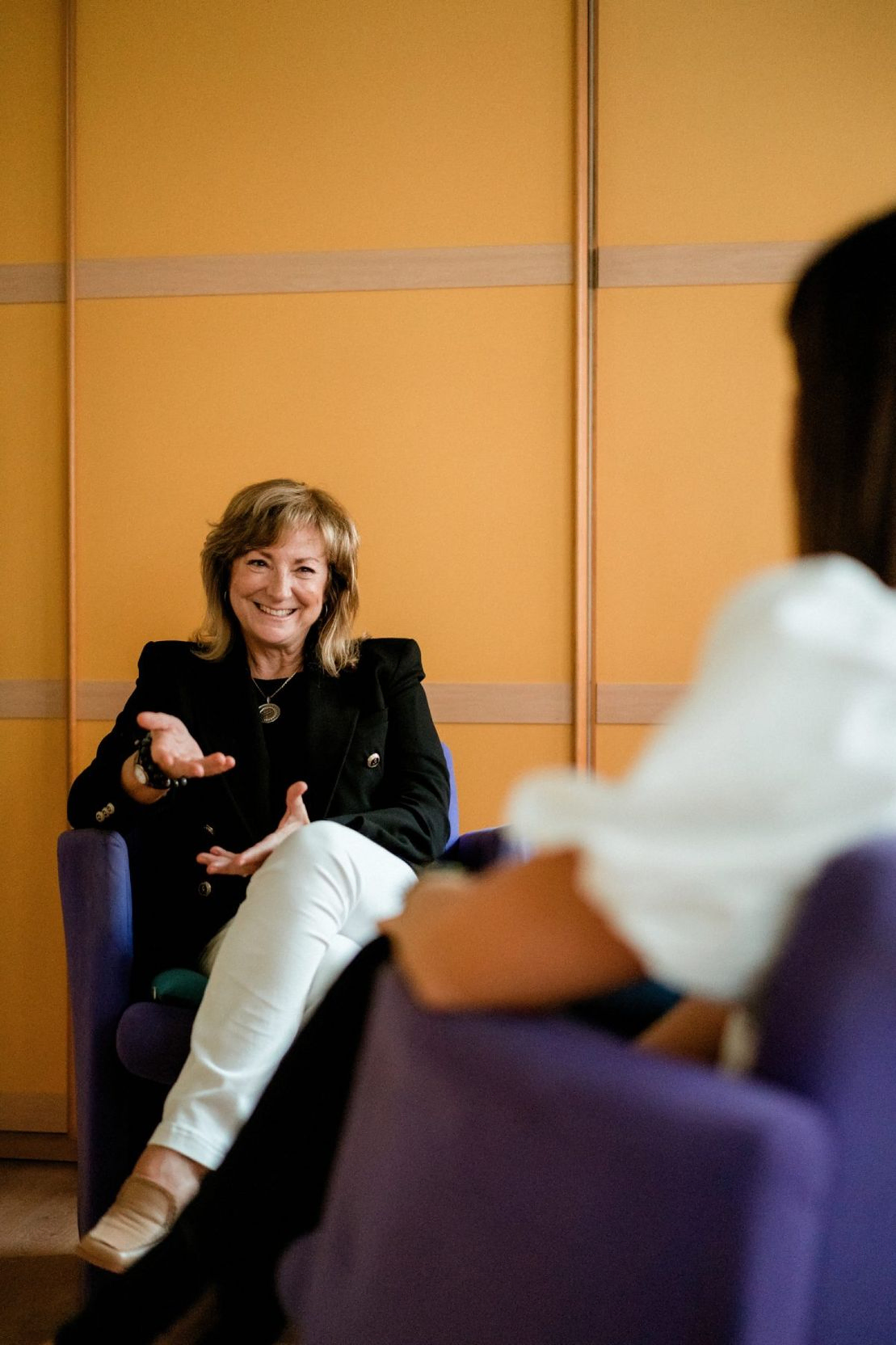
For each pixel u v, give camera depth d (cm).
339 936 155
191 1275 105
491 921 64
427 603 243
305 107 244
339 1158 82
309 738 193
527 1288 62
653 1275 57
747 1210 53
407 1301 69
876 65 234
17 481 250
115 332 248
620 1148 57
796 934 56
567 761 240
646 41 237
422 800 187
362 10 243
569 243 240
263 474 246
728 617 61
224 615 202
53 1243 197
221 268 246
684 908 57
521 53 241
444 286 242
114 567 247
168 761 169
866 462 65
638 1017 114
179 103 246
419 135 242
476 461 242
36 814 248
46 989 247
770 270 236
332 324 244
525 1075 60
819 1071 55
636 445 239
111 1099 164
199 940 179
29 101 249
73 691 246
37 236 249
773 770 55
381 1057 74
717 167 237
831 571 59
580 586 238
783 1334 54
